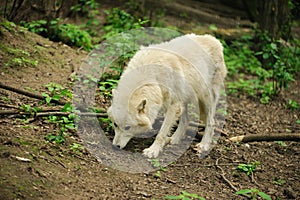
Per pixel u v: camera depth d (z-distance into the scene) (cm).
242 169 765
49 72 966
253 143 897
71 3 1290
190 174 725
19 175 564
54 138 693
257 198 679
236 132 954
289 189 712
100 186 618
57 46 1131
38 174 584
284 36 1559
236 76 1433
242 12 2028
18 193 529
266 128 1016
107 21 1491
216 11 2011
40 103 756
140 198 609
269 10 1509
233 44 1588
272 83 1362
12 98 805
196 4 2050
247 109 1147
